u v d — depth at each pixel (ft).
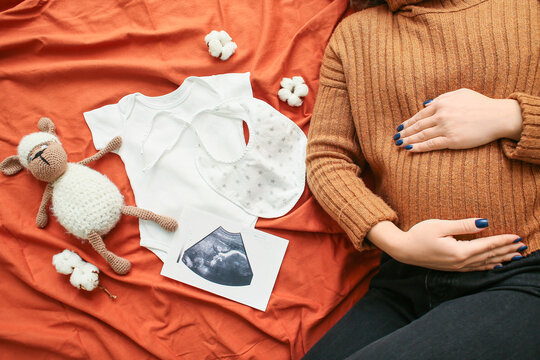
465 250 2.25
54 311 3.12
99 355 3.07
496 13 2.44
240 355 3.10
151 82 3.45
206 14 3.57
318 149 2.95
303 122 3.43
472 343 2.07
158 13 3.53
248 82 3.39
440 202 2.43
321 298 3.23
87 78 3.41
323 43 3.56
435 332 2.18
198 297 3.14
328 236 3.31
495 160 2.31
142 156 3.29
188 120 3.33
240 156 3.30
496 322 2.10
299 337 3.14
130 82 3.44
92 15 3.51
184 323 3.14
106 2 3.52
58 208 3.00
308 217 3.26
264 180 3.32
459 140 2.33
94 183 3.04
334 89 2.96
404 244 2.43
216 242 3.24
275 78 3.43
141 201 3.25
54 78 3.37
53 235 3.18
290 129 3.37
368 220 2.58
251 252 3.25
